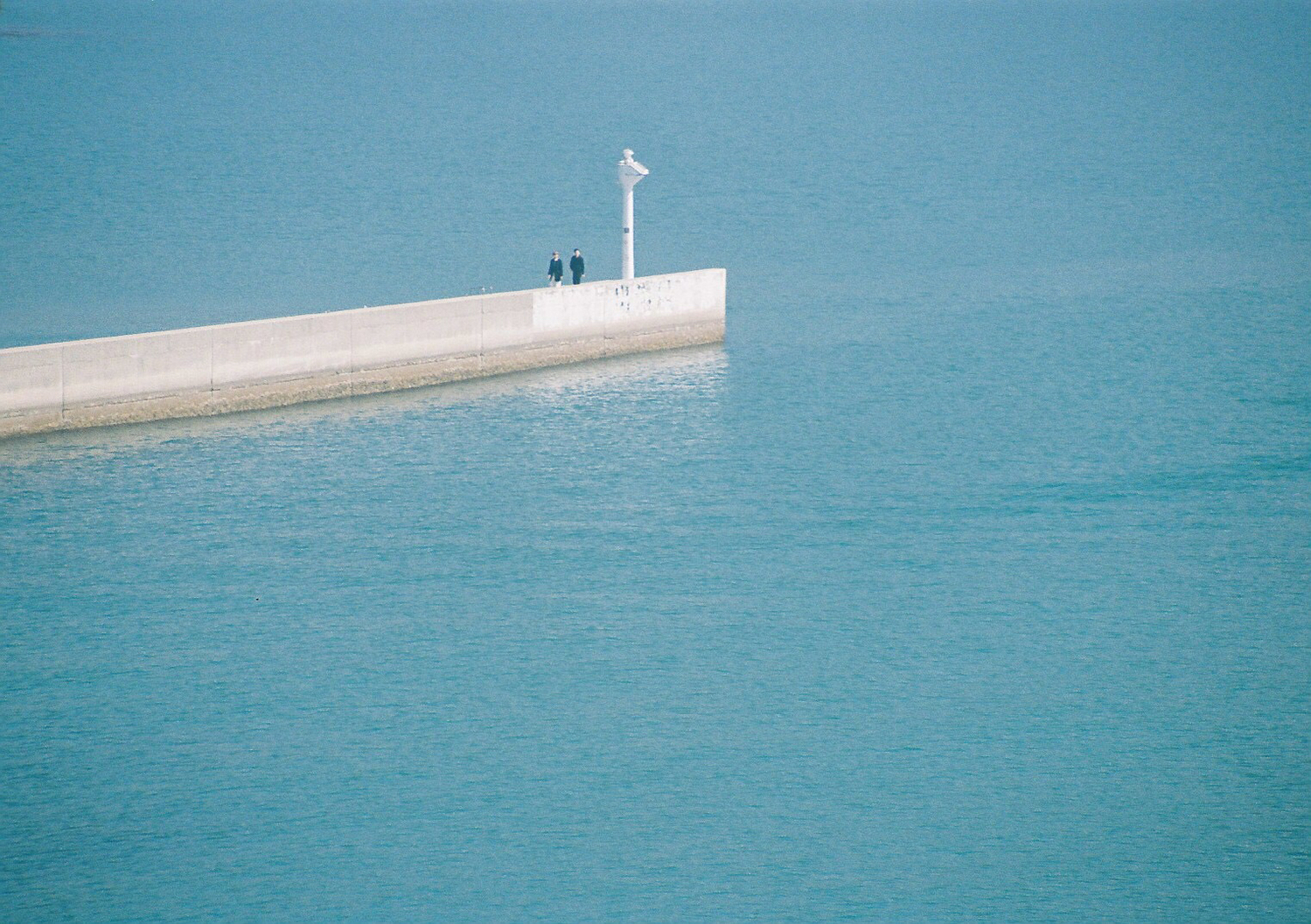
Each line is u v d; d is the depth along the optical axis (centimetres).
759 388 6969
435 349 6688
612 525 5434
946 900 3578
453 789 3922
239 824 3784
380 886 3584
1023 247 10581
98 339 5962
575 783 3947
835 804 3888
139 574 5009
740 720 4219
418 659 4516
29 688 4338
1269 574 5122
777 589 4969
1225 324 8300
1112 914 3544
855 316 8412
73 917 3475
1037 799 3922
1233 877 3669
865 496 5741
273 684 4384
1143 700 4359
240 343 6212
